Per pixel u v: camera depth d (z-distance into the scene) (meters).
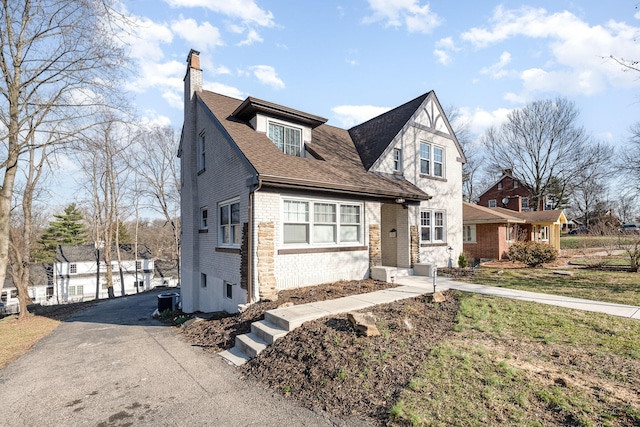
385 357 4.47
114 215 29.91
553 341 4.96
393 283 9.70
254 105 9.52
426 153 14.68
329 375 4.23
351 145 14.37
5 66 10.06
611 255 19.27
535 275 11.54
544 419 3.07
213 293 10.76
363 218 10.53
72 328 9.93
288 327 5.70
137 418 3.72
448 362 4.27
